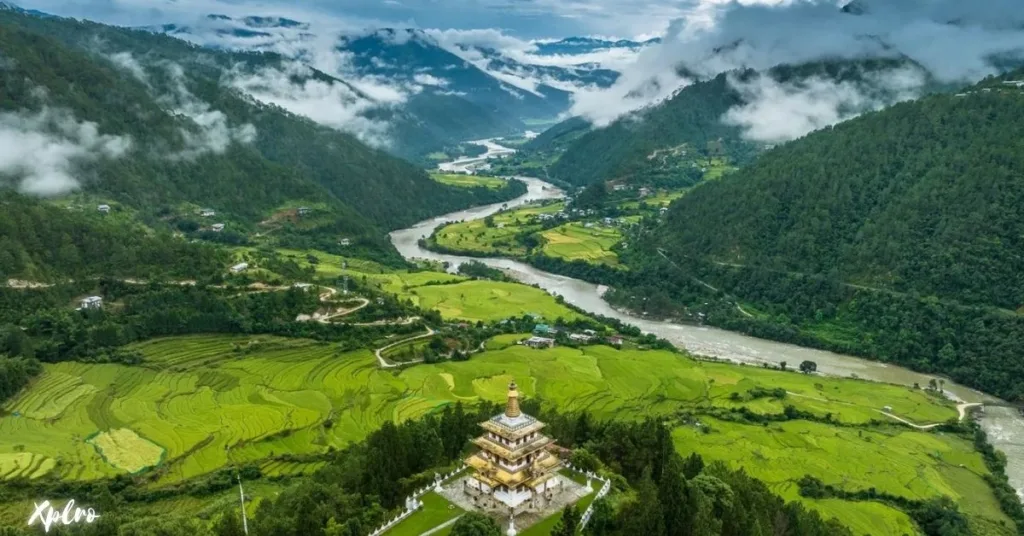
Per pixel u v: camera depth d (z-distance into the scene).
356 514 113.69
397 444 128.50
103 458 161.12
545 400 199.88
